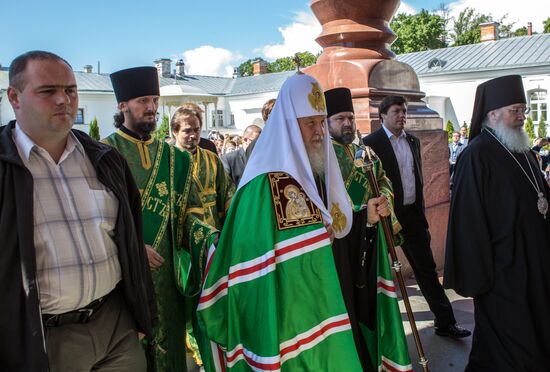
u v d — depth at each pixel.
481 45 33.78
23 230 1.97
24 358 1.94
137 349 2.40
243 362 2.67
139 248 2.47
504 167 3.47
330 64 5.70
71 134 2.28
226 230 2.79
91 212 2.21
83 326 2.20
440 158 6.04
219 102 41.00
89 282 2.16
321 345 2.65
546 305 3.39
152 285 2.54
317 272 2.69
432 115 6.09
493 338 3.42
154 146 3.28
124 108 3.23
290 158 2.74
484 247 3.41
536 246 3.40
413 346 4.19
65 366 2.15
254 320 2.61
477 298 3.54
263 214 2.66
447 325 4.34
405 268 5.82
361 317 3.29
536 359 3.33
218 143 13.89
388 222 3.47
